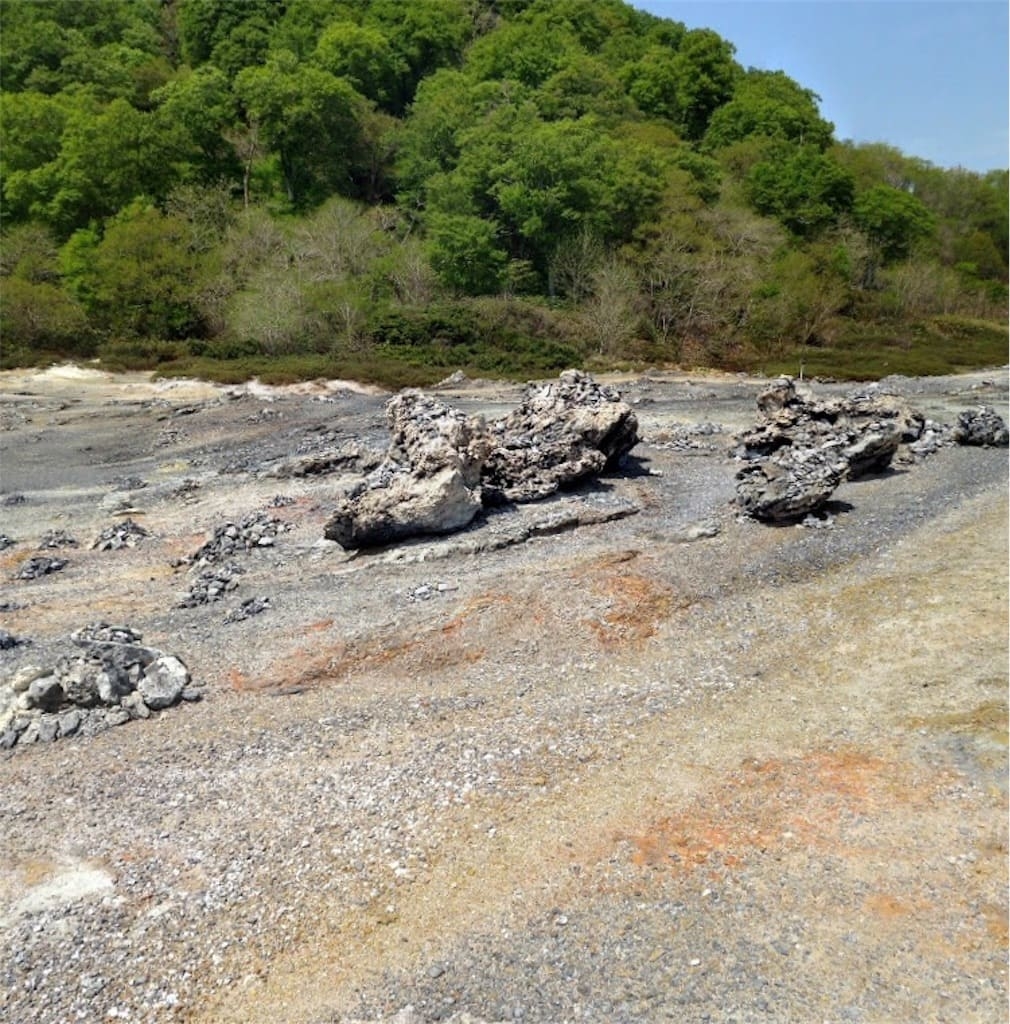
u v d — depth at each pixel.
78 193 65.19
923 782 11.32
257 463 31.45
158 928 9.12
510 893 9.52
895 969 8.42
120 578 20.34
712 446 31.14
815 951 8.66
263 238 62.28
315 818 10.85
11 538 23.45
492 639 15.73
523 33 94.00
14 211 68.50
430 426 23.67
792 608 16.88
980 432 29.78
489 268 64.44
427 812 10.93
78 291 57.66
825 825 10.55
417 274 62.50
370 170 82.56
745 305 65.06
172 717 13.62
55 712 13.66
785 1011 7.97
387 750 12.38
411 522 21.06
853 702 13.45
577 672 14.71
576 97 83.12
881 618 16.23
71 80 81.50
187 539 23.11
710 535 20.70
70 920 9.25
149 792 11.55
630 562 19.03
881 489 24.75
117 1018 8.09
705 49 98.44
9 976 8.55
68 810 11.20
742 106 93.88
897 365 57.75
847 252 76.81
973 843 10.12
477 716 13.30
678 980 8.34
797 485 21.67
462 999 8.18
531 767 11.85
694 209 70.12
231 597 18.70
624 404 27.08
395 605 17.39
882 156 112.44
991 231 110.38
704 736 12.60
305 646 15.73
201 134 73.44
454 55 101.75
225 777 11.85
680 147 83.19
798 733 12.63
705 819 10.71
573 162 64.62
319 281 59.31
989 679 13.76
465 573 18.98
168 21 102.88
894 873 9.70
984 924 8.94
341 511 21.00
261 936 9.00
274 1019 8.04
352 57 89.00
